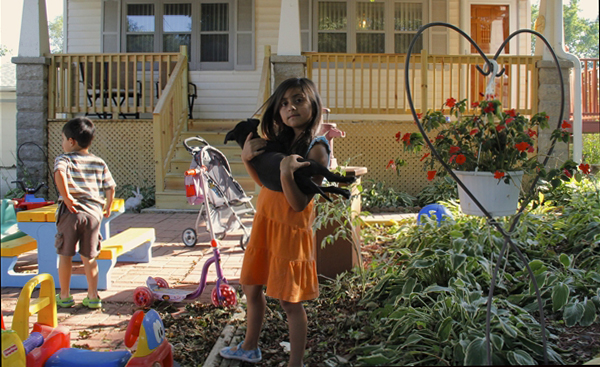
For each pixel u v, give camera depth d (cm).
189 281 422
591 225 436
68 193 343
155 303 368
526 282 343
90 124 363
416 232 422
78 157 356
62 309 358
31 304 244
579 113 832
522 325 268
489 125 248
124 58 873
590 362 223
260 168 226
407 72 225
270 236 238
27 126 839
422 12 998
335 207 364
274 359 270
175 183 795
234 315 334
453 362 243
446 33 998
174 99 828
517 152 244
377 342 280
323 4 989
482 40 1005
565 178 249
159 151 766
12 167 1129
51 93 846
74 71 925
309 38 987
